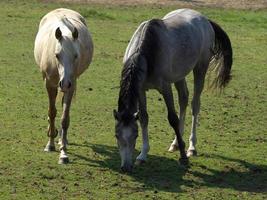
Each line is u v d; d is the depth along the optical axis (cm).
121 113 1127
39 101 1753
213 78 1552
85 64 1392
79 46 1273
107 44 2592
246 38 2806
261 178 1212
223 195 1112
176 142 1356
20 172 1191
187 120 1620
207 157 1323
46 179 1159
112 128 1522
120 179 1172
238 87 1988
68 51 1191
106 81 2014
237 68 2244
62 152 1269
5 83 1944
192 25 1320
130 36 2780
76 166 1236
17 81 1975
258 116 1672
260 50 2569
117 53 2436
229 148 1392
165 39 1231
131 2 3638
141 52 1176
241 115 1677
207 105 1767
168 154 1336
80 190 1111
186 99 1362
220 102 1803
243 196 1112
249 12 3494
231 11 3506
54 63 1257
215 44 1413
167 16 1362
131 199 1077
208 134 1495
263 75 2158
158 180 1176
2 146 1345
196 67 1366
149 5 3594
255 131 1530
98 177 1179
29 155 1295
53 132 1330
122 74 1159
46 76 1298
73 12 1504
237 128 1552
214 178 1201
